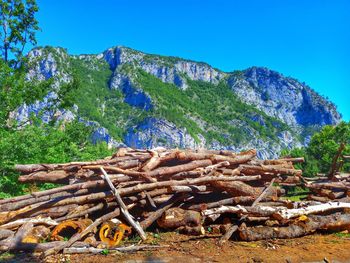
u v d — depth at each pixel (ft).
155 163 32.58
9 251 23.67
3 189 42.22
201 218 29.63
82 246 24.20
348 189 43.06
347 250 26.17
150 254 24.11
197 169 33.42
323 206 33.09
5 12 75.10
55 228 25.57
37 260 22.39
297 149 156.46
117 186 29.94
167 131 637.30
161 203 30.40
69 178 31.76
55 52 550.77
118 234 26.00
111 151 108.68
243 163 38.45
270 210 30.04
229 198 32.12
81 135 75.61
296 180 41.52
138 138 623.77
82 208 28.17
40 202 27.14
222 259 23.35
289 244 27.40
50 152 49.26
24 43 79.36
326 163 119.85
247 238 27.48
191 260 23.03
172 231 29.50
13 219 26.07
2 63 60.95
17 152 43.45
